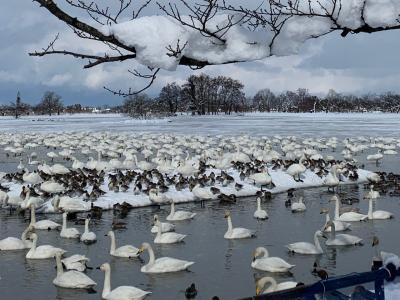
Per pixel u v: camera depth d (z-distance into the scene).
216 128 134.12
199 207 38.09
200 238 29.31
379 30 7.96
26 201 35.84
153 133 116.56
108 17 7.66
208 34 7.69
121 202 38.09
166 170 49.53
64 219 29.86
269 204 38.97
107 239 29.36
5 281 22.45
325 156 71.00
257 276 22.69
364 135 104.25
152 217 34.91
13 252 26.66
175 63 7.67
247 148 75.31
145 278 22.78
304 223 32.62
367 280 7.54
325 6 7.75
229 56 7.86
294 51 7.90
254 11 7.58
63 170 51.53
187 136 100.06
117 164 56.09
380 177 47.28
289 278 22.47
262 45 7.86
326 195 42.38
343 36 8.15
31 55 7.87
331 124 146.25
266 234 30.02
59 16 7.47
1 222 33.69
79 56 7.93
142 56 7.60
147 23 7.55
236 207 37.97
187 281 22.27
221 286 21.58
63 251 25.98
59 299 20.47
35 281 22.47
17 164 67.44
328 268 23.67
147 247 23.81
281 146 80.19
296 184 46.12
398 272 7.72
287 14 7.60
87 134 107.88
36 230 31.19
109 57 7.95
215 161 55.22
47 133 119.06
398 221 32.56
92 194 37.81
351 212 33.22
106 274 20.83
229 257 25.61
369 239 28.48
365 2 7.77
